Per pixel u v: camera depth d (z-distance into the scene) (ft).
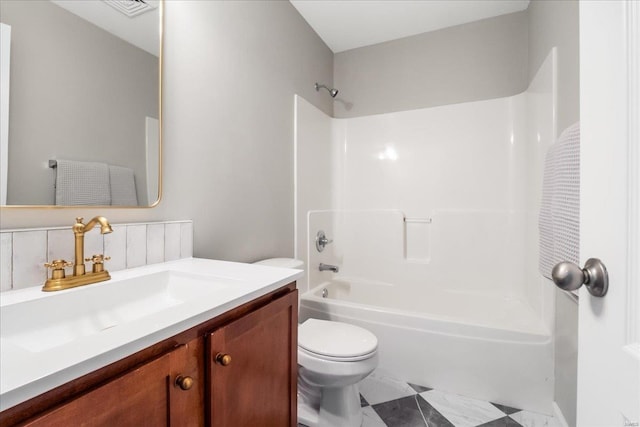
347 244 8.95
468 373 5.34
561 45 4.72
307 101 7.59
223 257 4.94
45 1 2.88
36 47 2.81
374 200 8.69
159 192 3.88
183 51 4.24
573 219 3.41
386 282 8.43
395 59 8.52
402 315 5.81
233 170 5.16
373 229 8.63
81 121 3.12
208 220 4.65
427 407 5.09
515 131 7.22
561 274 1.57
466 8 7.16
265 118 6.00
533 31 6.57
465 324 5.37
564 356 4.44
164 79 3.97
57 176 2.93
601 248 1.56
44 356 1.52
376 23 7.73
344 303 6.37
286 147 6.75
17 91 2.68
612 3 1.50
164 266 3.62
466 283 7.64
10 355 1.54
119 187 3.44
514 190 7.23
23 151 2.72
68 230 2.95
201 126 4.52
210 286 3.19
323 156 8.44
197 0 4.46
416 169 8.24
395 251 8.35
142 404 1.76
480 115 7.59
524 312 6.17
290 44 6.91
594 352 1.60
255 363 2.70
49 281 2.62
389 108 8.59
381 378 5.91
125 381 1.67
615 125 1.47
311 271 7.67
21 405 1.31
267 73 6.07
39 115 2.82
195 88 4.42
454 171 7.84
